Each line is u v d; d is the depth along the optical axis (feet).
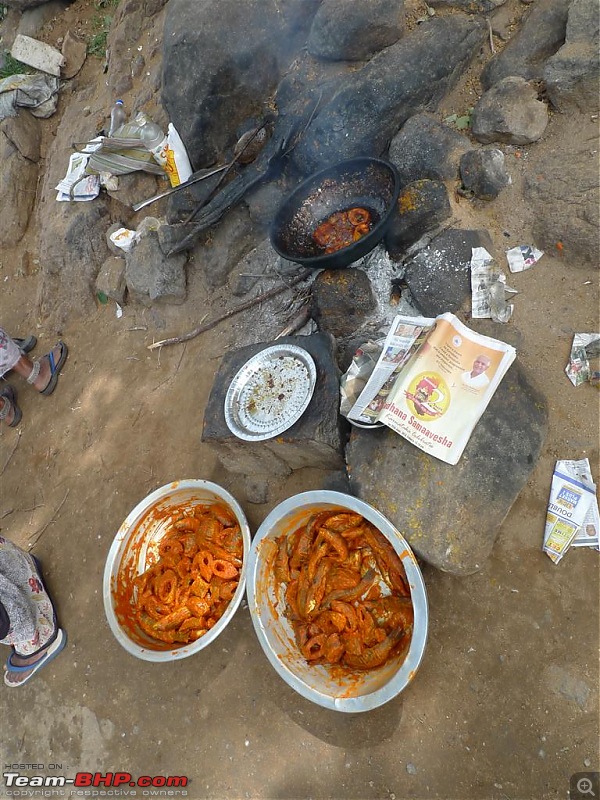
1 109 15.25
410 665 5.71
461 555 6.12
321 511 7.23
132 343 11.59
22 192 15.30
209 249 10.59
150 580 8.29
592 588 6.08
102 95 14.11
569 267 7.19
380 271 8.40
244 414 7.73
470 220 7.82
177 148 10.19
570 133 7.40
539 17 7.80
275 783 7.09
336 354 7.84
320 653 6.81
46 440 11.78
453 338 6.64
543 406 6.57
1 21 17.20
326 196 8.75
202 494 8.50
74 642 9.41
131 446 10.47
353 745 6.81
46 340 13.25
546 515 6.44
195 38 9.32
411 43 8.31
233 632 8.04
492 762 6.05
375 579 6.89
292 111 9.34
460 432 6.30
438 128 8.13
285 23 9.23
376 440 6.82
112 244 12.14
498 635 6.35
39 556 10.50
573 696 5.85
